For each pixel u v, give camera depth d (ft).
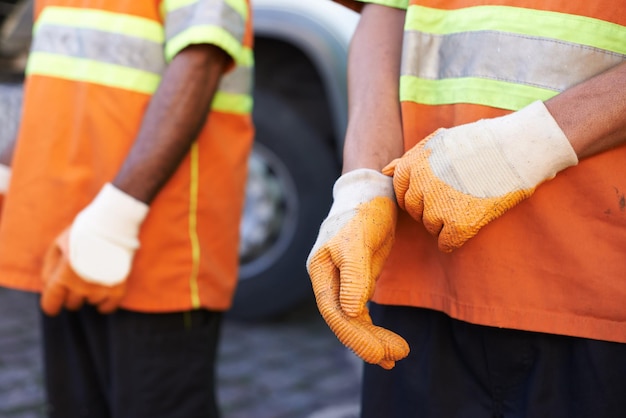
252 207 10.73
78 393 5.49
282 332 11.34
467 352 3.72
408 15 3.73
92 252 4.65
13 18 11.75
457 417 3.80
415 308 3.93
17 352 10.52
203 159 5.12
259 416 8.68
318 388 9.46
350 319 3.11
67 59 5.04
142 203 4.72
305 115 11.41
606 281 3.34
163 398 5.15
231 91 5.29
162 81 4.77
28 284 5.12
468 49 3.56
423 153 3.26
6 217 5.17
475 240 3.48
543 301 3.43
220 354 10.40
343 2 4.18
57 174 5.02
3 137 10.44
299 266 10.63
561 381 3.54
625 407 3.40
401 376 3.95
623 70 3.18
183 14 4.82
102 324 5.23
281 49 11.07
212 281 5.21
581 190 3.35
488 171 3.16
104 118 4.91
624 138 3.23
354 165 3.64
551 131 3.15
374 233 3.25
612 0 3.34
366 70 3.89
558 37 3.37
